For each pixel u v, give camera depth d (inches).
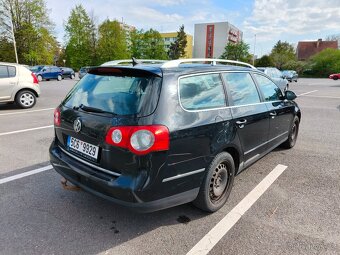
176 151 103.2
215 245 106.2
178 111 106.0
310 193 148.0
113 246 105.0
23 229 113.7
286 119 195.9
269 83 181.3
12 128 279.7
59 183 155.2
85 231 113.5
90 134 109.0
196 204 123.2
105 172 105.1
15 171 170.6
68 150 124.6
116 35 2309.3
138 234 112.3
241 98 143.8
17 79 392.2
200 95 118.4
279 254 101.5
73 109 121.5
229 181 134.2
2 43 1663.4
